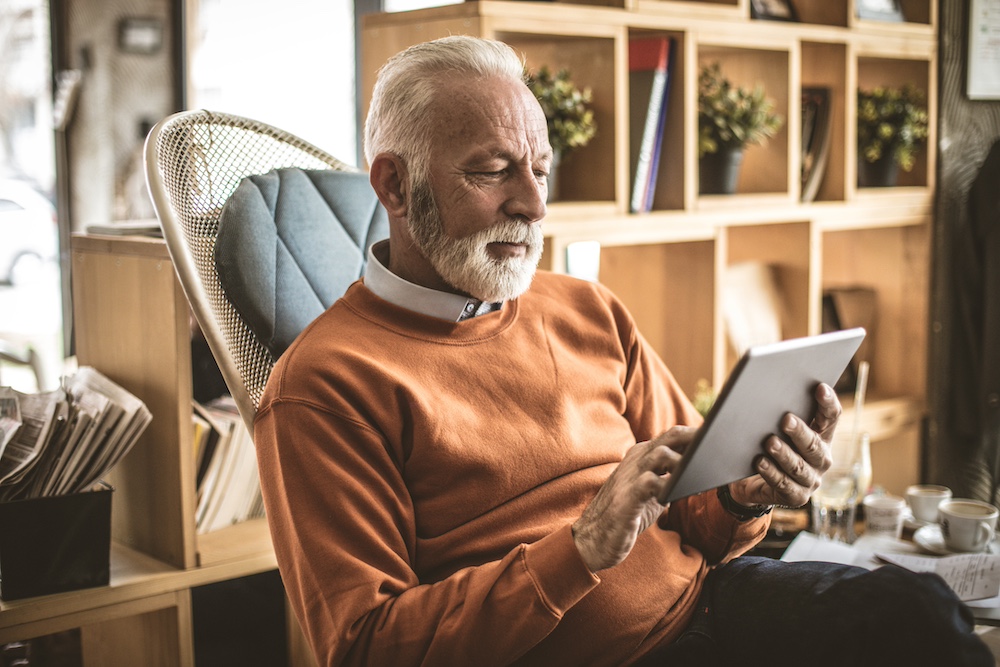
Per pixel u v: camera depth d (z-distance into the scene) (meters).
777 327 2.48
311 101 2.93
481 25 1.76
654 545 1.25
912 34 2.58
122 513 1.61
